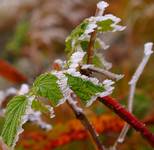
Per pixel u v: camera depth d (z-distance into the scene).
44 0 1.55
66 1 1.54
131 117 0.47
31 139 0.71
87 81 0.41
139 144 0.76
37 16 1.53
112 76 0.43
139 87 1.05
